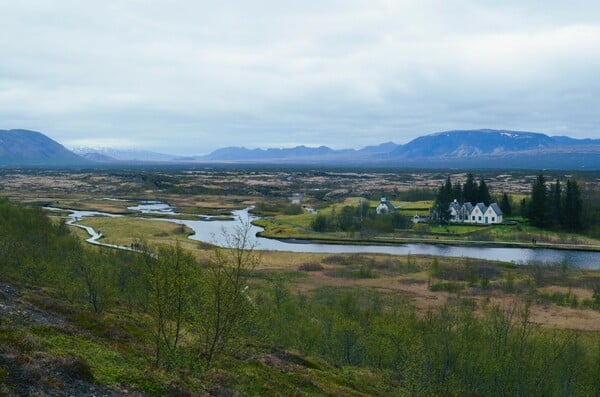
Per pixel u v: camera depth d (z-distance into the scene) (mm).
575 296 84125
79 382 23250
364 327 58781
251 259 37812
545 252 129875
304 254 121938
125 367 27547
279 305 65875
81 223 160875
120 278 62812
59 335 30891
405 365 47031
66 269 57062
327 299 79000
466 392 49531
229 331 32625
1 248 59969
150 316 48156
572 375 47906
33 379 21453
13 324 30172
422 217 182125
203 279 33812
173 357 30453
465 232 157875
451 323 55406
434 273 102500
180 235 144375
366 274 100875
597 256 124188
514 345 51656
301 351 53250
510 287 90312
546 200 163750
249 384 32750
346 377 45844
